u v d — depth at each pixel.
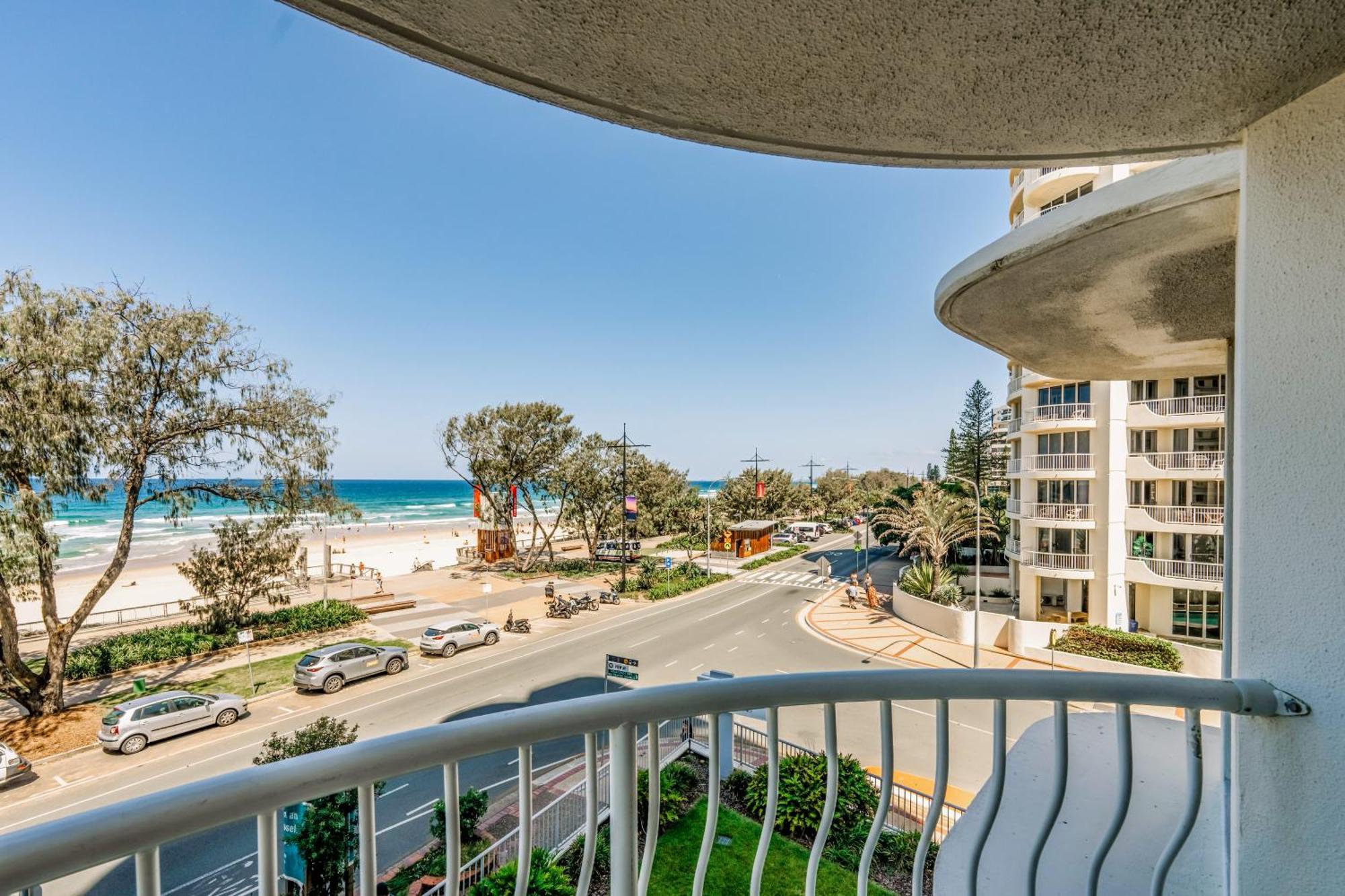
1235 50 1.09
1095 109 1.27
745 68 1.16
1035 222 1.78
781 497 56.25
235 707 12.13
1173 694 1.33
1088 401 18.06
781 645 18.56
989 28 1.02
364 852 0.98
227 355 14.43
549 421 32.72
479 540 36.91
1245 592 1.42
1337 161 1.24
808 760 7.73
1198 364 3.43
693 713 1.26
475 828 7.14
